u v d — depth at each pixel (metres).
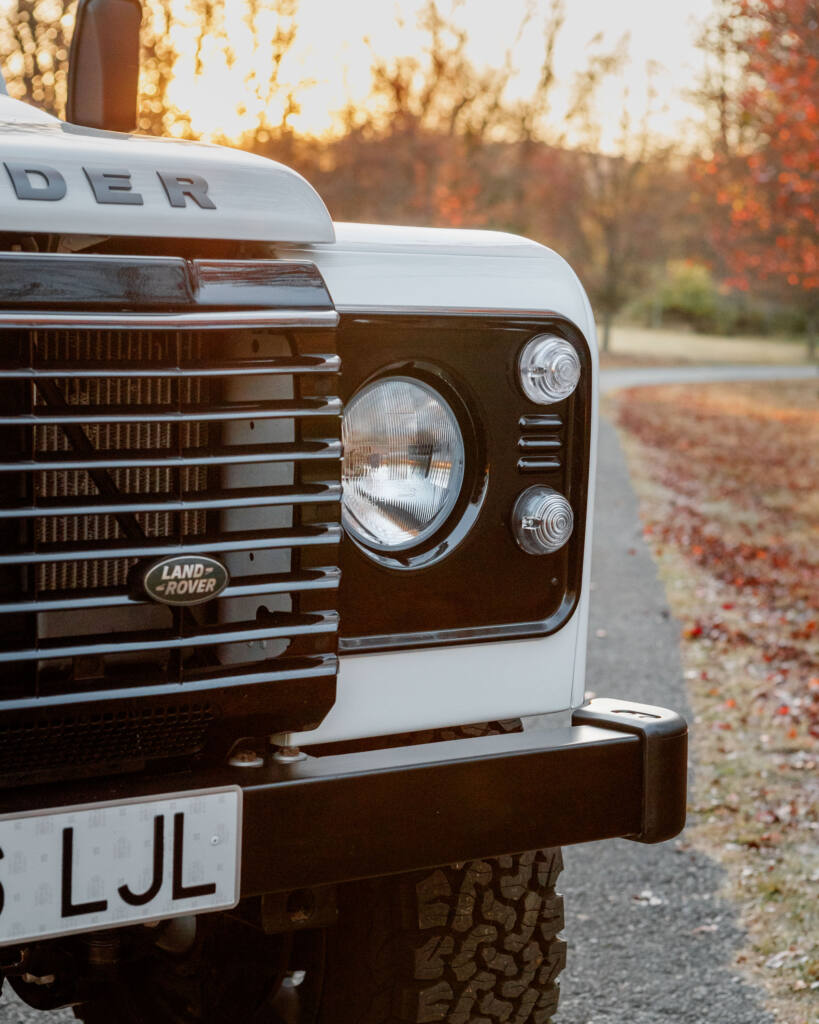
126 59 2.51
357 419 2.17
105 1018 2.70
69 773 1.93
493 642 2.31
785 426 29.70
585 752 2.16
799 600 10.16
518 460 2.30
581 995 3.62
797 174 17.53
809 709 6.62
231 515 2.09
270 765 2.01
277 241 2.00
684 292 75.19
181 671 1.92
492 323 2.25
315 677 2.02
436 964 2.35
